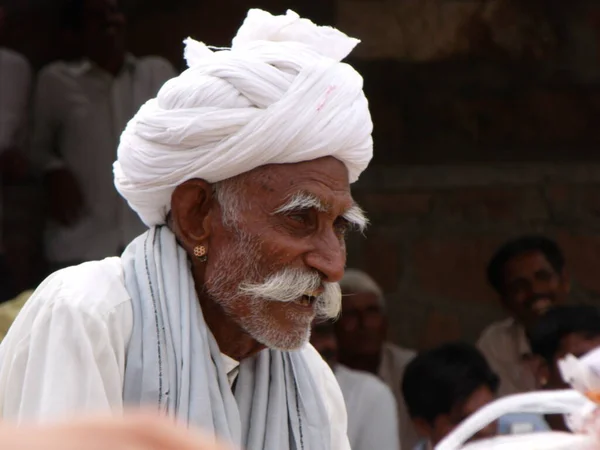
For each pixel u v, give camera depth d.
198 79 3.96
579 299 11.84
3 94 10.83
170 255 4.08
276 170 3.95
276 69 3.92
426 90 12.11
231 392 4.04
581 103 12.17
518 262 9.52
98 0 10.96
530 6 12.12
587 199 12.00
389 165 12.05
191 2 11.38
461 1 12.05
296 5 11.68
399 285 11.72
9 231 10.77
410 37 12.02
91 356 3.75
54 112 10.99
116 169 4.34
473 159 12.09
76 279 3.96
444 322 11.59
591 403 2.94
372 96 12.05
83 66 11.03
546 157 12.15
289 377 4.25
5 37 10.95
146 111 4.11
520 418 6.77
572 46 12.16
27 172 10.96
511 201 11.95
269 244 3.96
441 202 11.91
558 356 7.66
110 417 0.78
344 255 4.07
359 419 8.38
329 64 3.97
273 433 4.08
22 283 10.79
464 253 11.77
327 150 3.95
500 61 12.15
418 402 7.55
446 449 3.10
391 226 11.83
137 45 11.34
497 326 9.65
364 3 11.91
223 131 3.89
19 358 3.84
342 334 9.23
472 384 7.43
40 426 0.78
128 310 3.96
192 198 4.07
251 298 4.00
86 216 10.96
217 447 0.81
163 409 3.80
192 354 3.90
